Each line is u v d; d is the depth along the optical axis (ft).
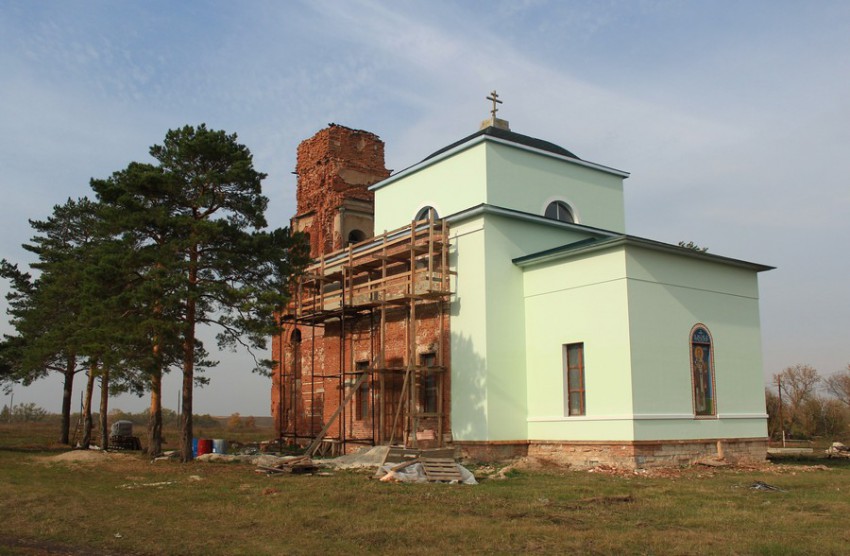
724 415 79.77
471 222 84.94
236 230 84.48
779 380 159.74
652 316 75.51
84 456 89.20
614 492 54.03
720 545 34.96
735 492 53.98
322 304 99.66
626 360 72.95
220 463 82.48
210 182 84.58
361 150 130.00
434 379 87.66
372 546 35.96
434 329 87.86
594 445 75.15
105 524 43.47
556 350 80.64
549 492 54.03
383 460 72.23
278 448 108.68
